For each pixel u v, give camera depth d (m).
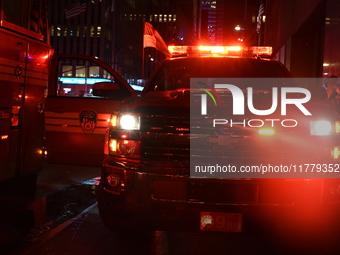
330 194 3.10
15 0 5.14
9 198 5.34
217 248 3.72
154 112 3.22
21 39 5.23
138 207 3.17
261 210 3.03
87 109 4.88
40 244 3.71
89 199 5.43
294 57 15.62
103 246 3.69
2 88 4.89
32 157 5.71
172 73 5.13
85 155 4.92
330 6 10.61
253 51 5.28
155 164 3.15
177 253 3.57
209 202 3.04
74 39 90.25
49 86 5.07
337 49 9.91
